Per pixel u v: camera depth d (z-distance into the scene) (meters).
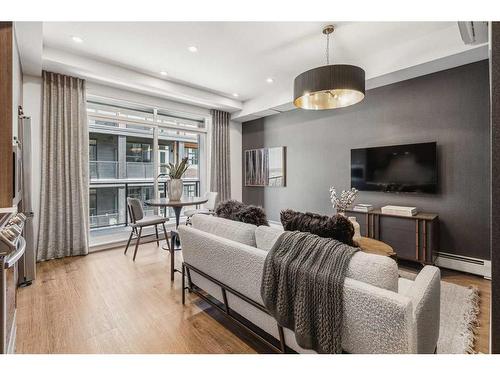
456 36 2.65
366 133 3.85
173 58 3.37
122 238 4.21
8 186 1.95
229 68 3.69
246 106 5.28
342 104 2.73
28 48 2.66
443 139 3.10
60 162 3.44
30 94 3.27
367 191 3.79
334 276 1.14
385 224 3.23
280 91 4.56
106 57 3.33
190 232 2.09
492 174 0.77
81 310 2.16
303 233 1.43
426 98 3.22
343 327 1.13
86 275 2.90
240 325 1.74
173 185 3.75
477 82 2.85
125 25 2.61
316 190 4.57
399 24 2.61
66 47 3.06
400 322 0.94
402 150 3.36
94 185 4.28
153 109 4.69
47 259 3.37
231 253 1.67
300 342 1.22
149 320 2.02
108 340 1.77
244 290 1.63
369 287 1.04
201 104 4.99
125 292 2.49
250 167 5.77
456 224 3.02
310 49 3.12
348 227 1.41
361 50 3.15
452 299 2.32
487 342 1.75
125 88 4.06
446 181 3.08
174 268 2.94
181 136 5.29
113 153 4.44
